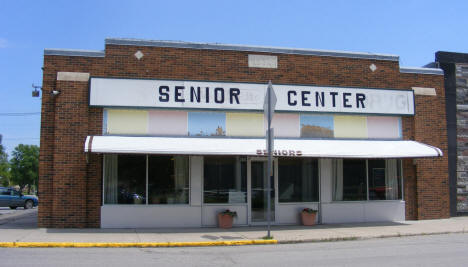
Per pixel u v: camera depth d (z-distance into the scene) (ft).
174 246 37.55
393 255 32.65
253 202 50.39
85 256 31.89
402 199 54.49
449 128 58.23
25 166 253.85
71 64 46.85
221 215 47.39
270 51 51.34
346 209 52.54
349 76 53.36
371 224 51.08
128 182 47.16
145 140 45.83
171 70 48.73
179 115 48.37
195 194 48.34
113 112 47.03
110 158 47.11
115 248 36.19
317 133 51.67
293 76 51.65
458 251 34.37
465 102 59.47
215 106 48.88
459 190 58.18
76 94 46.21
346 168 53.36
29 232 42.47
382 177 54.34
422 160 55.16
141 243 37.24
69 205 45.21
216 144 46.52
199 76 49.24
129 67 47.83
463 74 59.77
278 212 50.78
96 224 45.93
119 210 46.37
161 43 48.80
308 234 43.16
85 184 45.57
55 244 36.45
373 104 53.31
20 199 103.96
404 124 54.65
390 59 55.06
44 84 46.32
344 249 35.83
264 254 33.37
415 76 55.93
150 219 47.01
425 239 41.88
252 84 50.11
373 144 51.44
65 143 45.50
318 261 30.27
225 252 34.42
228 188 49.57
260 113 50.26
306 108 51.21
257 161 50.96
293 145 48.55
